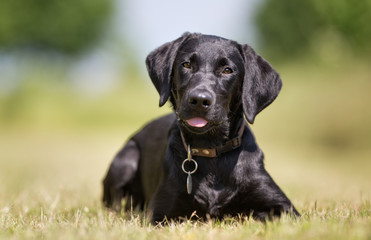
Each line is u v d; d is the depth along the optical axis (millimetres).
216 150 4324
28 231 3430
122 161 5746
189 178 4227
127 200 5676
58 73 31500
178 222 4035
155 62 4699
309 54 23828
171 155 4496
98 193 6898
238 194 4320
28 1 30031
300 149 16547
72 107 30500
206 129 4062
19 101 30141
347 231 3086
